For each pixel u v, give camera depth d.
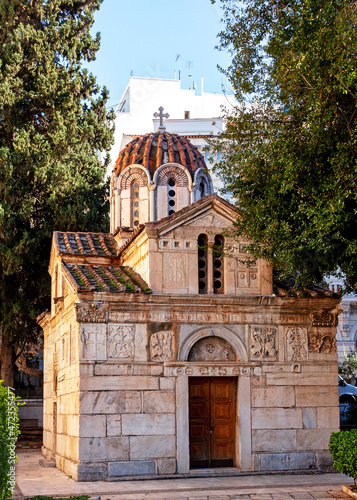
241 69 18.50
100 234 26.09
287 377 20.12
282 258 16.80
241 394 19.61
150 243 19.66
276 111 18.20
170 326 19.42
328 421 20.22
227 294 20.00
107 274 21.02
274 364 20.08
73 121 36.66
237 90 18.78
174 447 18.77
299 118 17.00
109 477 18.05
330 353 20.69
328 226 15.39
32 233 35.22
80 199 35.50
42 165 34.38
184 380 19.19
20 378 51.12
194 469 19.09
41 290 34.94
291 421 19.89
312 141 16.11
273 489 16.78
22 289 35.59
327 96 15.90
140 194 25.92
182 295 19.39
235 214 20.28
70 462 19.25
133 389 18.75
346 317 48.50
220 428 19.73
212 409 19.75
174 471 18.62
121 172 26.23
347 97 16.34
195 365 19.34
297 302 20.42
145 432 18.62
